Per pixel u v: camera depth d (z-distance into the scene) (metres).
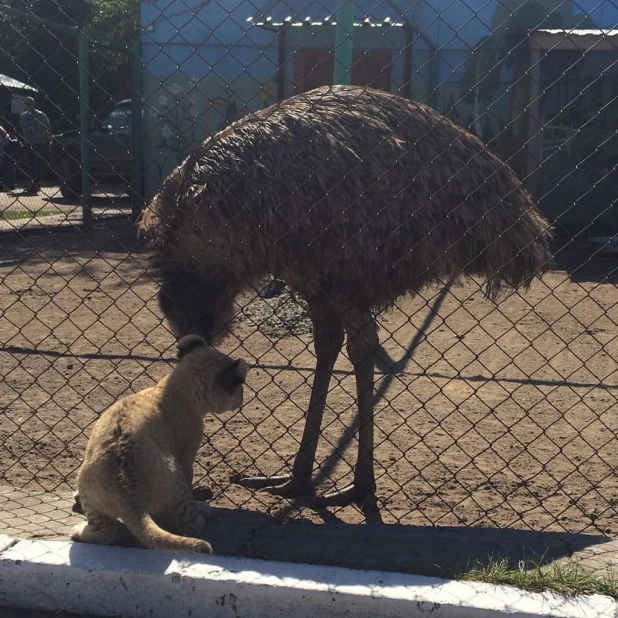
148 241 4.10
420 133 3.96
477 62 12.96
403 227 3.83
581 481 4.61
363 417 4.23
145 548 3.20
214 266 3.95
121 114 13.62
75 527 3.35
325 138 3.84
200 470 4.64
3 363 6.61
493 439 5.23
